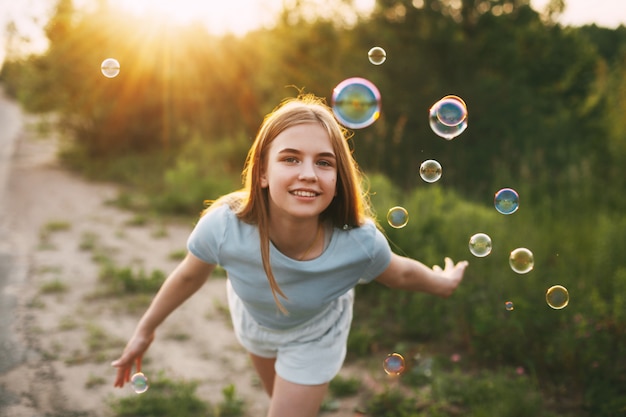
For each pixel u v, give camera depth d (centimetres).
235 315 209
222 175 923
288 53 1069
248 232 175
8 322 396
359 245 179
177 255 570
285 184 160
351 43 1123
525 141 1027
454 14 1270
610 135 905
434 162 239
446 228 461
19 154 1445
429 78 1058
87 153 1341
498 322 329
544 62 1480
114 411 286
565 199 693
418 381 310
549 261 450
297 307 182
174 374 327
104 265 522
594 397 281
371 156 920
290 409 185
